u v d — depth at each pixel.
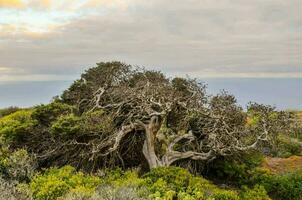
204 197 16.36
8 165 17.55
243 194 19.61
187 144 22.95
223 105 22.19
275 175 23.42
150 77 25.05
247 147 21.12
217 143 21.42
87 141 21.12
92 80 25.27
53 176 16.59
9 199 13.49
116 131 21.41
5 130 20.62
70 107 22.59
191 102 22.47
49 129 20.47
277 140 23.52
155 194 15.48
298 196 21.09
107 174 19.23
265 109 21.92
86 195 13.79
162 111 21.19
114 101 23.31
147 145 21.27
